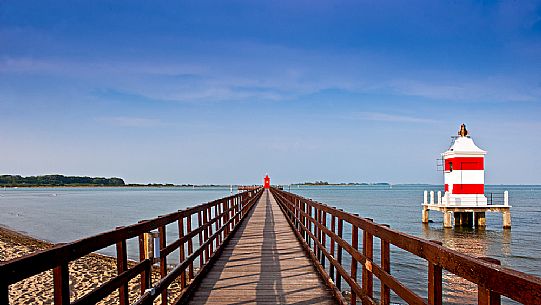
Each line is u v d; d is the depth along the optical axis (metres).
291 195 15.95
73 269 15.40
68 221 39.00
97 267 15.88
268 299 6.14
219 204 11.19
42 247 22.42
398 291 3.35
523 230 29.98
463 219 30.00
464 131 29.34
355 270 5.15
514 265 17.94
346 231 25.92
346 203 65.56
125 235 3.83
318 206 8.48
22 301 11.27
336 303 5.93
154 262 4.60
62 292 2.74
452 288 13.04
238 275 7.64
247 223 16.67
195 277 6.95
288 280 7.25
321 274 7.46
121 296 3.78
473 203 28.33
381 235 3.94
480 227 29.55
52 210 55.78
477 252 21.39
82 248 2.99
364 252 4.61
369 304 4.14
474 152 28.28
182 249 6.23
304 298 6.18
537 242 24.66
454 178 28.58
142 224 4.32
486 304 2.09
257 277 7.48
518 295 1.83
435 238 26.56
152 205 67.06
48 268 2.57
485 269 2.08
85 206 65.38
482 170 28.36
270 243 11.41
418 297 2.94
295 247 10.74
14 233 29.47
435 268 2.76
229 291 6.56
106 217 43.16
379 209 51.03
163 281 4.69
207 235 8.72
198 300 6.10
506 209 28.80
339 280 6.44
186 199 94.56
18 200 93.38
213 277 7.49
